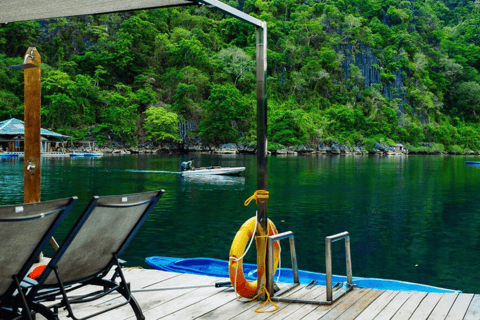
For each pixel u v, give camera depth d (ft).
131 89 304.09
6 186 76.64
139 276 14.60
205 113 293.84
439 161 211.41
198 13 382.42
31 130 15.90
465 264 29.19
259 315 10.87
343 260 29.96
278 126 295.07
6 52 294.05
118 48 308.60
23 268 7.62
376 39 390.63
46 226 7.38
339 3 417.90
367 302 11.76
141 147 280.31
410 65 391.04
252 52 336.70
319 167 148.97
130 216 8.94
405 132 337.72
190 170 104.63
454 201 63.67
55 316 7.91
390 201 63.31
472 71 439.22
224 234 37.83
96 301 11.91
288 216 49.37
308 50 358.43
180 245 33.50
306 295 12.37
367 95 354.95
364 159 224.12
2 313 7.96
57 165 138.82
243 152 285.84
